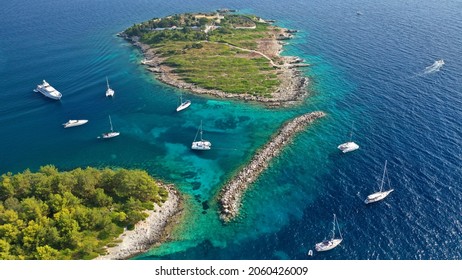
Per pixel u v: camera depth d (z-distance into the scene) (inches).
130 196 5255.9
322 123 7386.8
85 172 5305.1
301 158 6373.0
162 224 5059.1
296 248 4670.3
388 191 5408.5
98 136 7135.8
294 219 5118.1
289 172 6048.2
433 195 5339.6
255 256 4589.1
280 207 5344.5
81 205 4918.8
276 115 7746.1
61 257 4249.5
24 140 7022.6
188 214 5260.8
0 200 4995.1
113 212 4970.5
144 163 6407.5
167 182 5915.4
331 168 6077.8
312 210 5246.1
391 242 4643.2
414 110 7632.9
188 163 6363.2
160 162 6412.4
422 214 5024.6
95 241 4576.8
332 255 4525.1
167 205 5388.8
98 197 5004.9
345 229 4877.0
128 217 4889.3
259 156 6417.3
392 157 6225.4
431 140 6609.3
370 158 6245.1
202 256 4606.3
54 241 4330.7
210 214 5260.8
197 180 5954.7
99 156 6619.1
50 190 5024.6
